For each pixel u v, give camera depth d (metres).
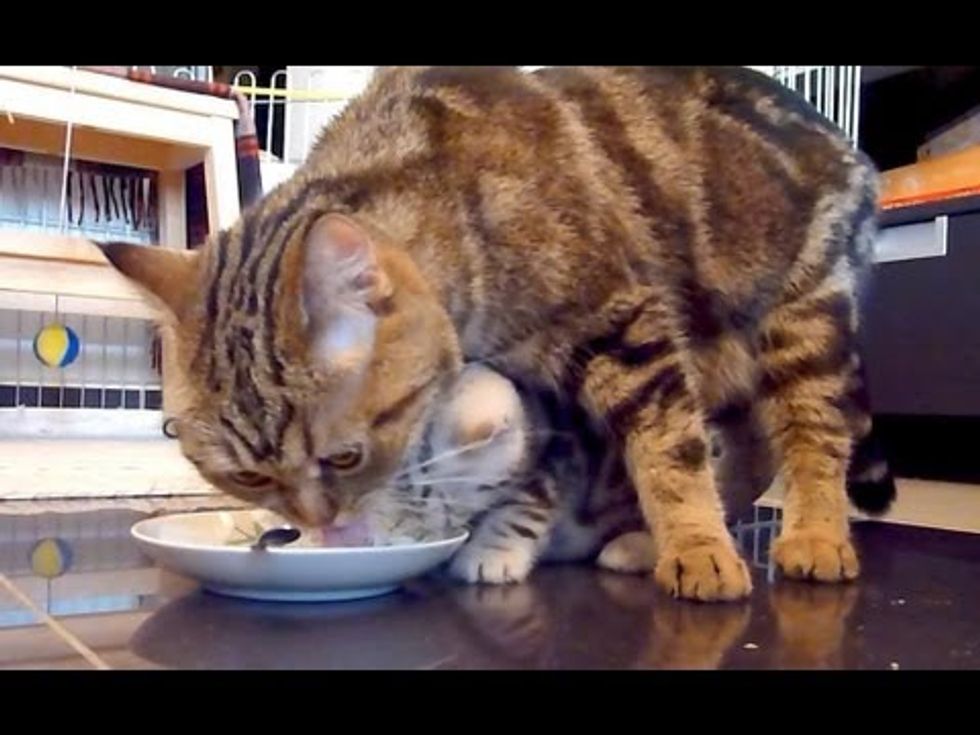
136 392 2.69
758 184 1.46
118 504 1.87
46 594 1.11
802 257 1.47
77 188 2.58
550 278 1.25
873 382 3.45
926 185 3.34
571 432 1.32
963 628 1.01
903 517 2.29
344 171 1.27
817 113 1.61
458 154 1.28
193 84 2.40
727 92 1.51
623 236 1.31
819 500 1.39
